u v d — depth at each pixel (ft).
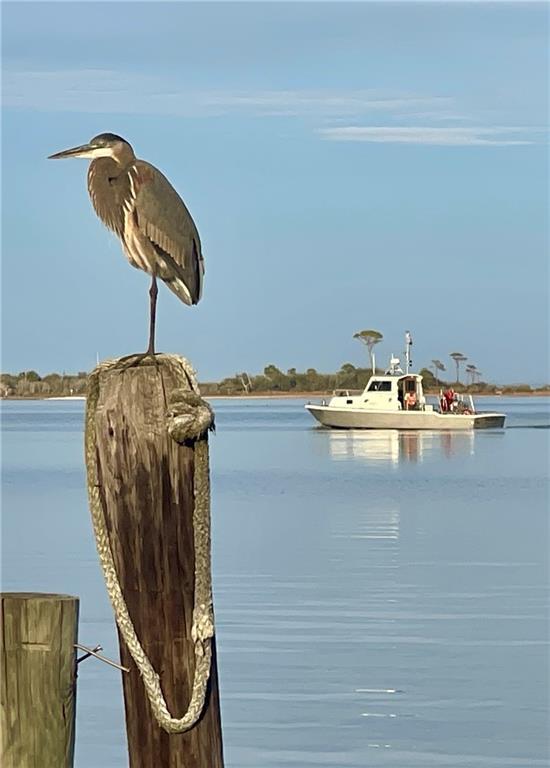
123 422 23.61
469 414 287.28
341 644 62.59
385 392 280.10
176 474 23.61
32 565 94.99
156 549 23.75
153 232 31.42
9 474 209.97
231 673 56.59
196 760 24.20
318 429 364.58
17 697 23.68
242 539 113.39
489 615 71.05
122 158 32.48
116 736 47.14
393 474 196.34
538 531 119.34
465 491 167.22
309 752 45.70
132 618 23.94
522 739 47.06
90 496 23.97
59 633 23.72
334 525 126.52
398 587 82.02
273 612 72.02
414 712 50.60
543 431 331.16
